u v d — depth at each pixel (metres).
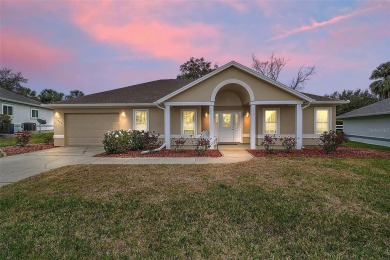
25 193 5.34
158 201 4.82
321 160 9.09
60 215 4.18
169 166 8.16
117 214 4.22
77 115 15.16
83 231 3.61
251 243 3.28
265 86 12.38
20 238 3.38
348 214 4.22
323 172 7.11
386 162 8.74
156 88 17.47
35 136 21.39
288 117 14.02
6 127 20.50
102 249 3.12
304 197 5.05
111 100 15.10
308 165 8.09
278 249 3.13
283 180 6.28
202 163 8.76
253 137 12.52
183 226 3.77
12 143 16.05
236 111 15.48
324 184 5.89
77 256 2.95
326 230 3.65
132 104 14.41
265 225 3.82
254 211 4.34
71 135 15.22
